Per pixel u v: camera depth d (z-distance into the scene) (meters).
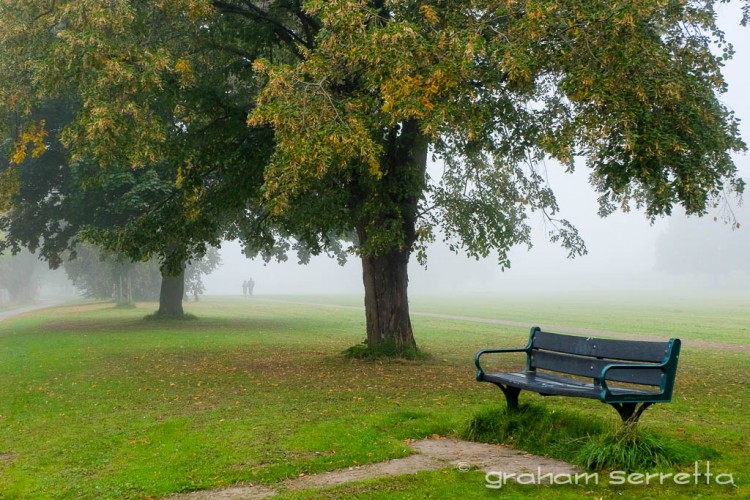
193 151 14.83
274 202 11.05
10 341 24.48
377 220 14.91
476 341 23.14
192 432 7.96
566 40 11.57
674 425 8.08
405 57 10.75
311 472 6.20
